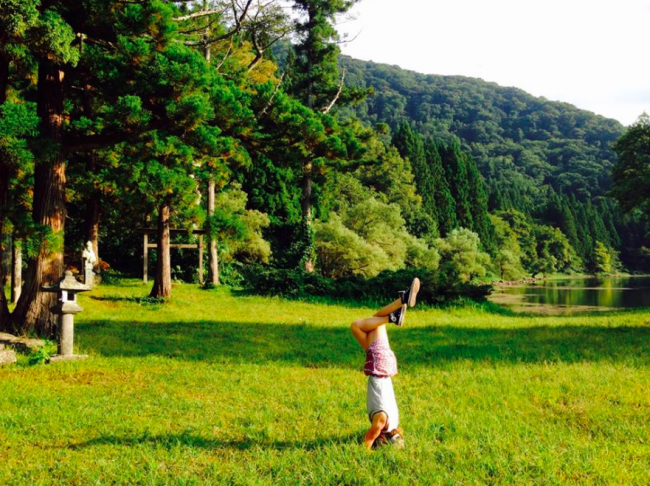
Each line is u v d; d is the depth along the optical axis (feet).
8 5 32.94
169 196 61.93
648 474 15.20
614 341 42.04
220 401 24.43
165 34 41.19
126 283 91.97
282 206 143.23
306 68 123.75
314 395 25.26
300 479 14.80
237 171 139.74
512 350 38.47
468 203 262.26
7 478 15.69
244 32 76.33
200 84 41.75
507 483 14.43
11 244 62.28
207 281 98.73
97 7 39.86
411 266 162.71
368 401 17.44
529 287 231.71
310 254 121.08
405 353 37.78
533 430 19.62
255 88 52.26
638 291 195.62
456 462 16.07
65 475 15.92
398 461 15.89
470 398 24.64
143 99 43.83
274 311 69.00
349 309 75.05
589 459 16.25
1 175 41.29
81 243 98.99
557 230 362.94
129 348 39.11
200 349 39.55
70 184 64.03
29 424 20.90
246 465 16.11
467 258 200.64
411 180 221.87
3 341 38.42
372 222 154.81
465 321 62.39
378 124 116.47
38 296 42.27
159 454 17.34
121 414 22.18
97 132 53.06
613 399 24.47
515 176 566.77
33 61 41.88
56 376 29.84
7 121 35.29
